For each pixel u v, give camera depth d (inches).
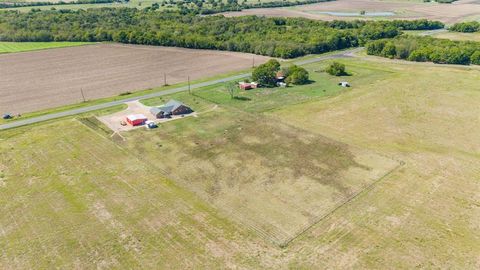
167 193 2113.7
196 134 2854.3
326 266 1589.6
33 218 1903.3
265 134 2851.9
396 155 2527.1
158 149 2618.1
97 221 1881.2
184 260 1627.7
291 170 2346.2
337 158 2488.9
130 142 2723.9
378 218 1893.5
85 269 1581.0
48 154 2539.4
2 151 2571.4
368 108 3376.0
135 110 3326.8
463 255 1647.4
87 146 2659.9
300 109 3358.8
